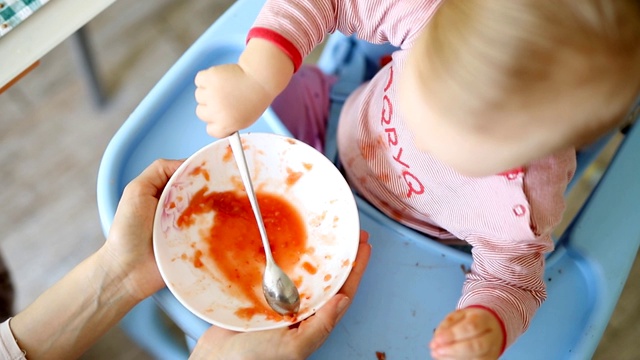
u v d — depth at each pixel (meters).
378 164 0.76
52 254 1.22
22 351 0.68
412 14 0.65
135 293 0.71
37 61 0.81
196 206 0.69
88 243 1.24
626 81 0.45
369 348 0.70
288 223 0.70
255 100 0.62
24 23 0.76
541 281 0.67
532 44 0.43
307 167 0.70
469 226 0.69
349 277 0.68
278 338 0.63
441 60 0.46
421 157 0.68
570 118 0.46
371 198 0.80
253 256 0.68
